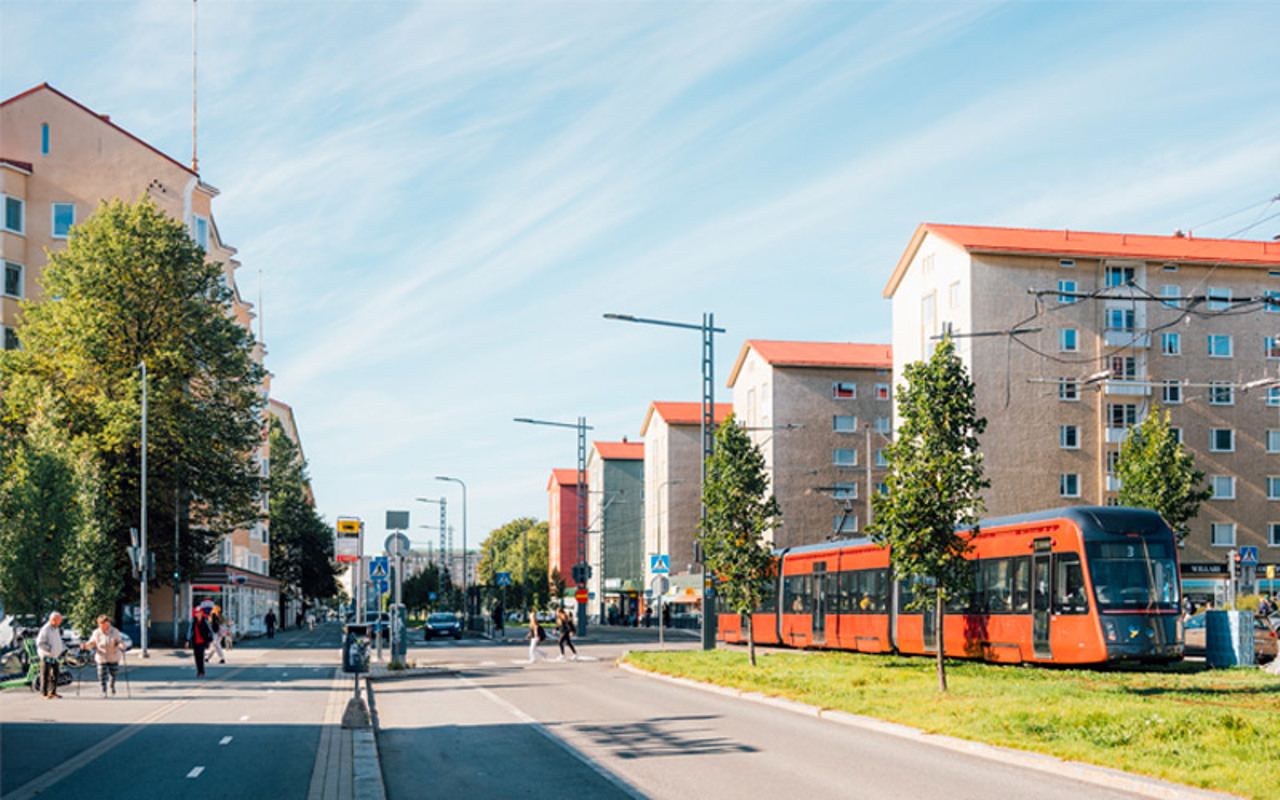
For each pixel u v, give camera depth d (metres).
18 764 14.11
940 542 20.48
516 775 13.14
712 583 36.34
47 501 36.91
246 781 12.66
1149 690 19.61
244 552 85.56
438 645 54.06
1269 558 61.72
